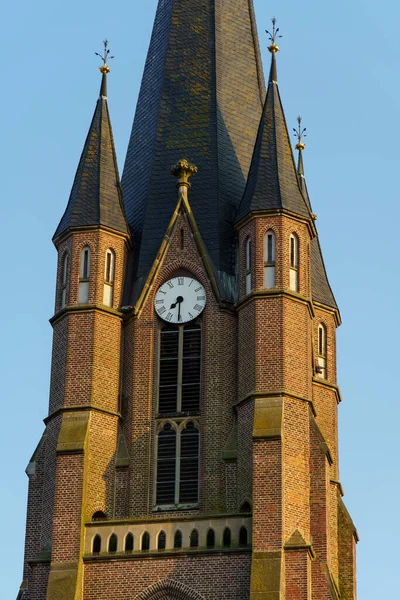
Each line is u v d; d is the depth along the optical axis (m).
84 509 92.00
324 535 93.19
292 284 96.94
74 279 98.69
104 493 93.88
